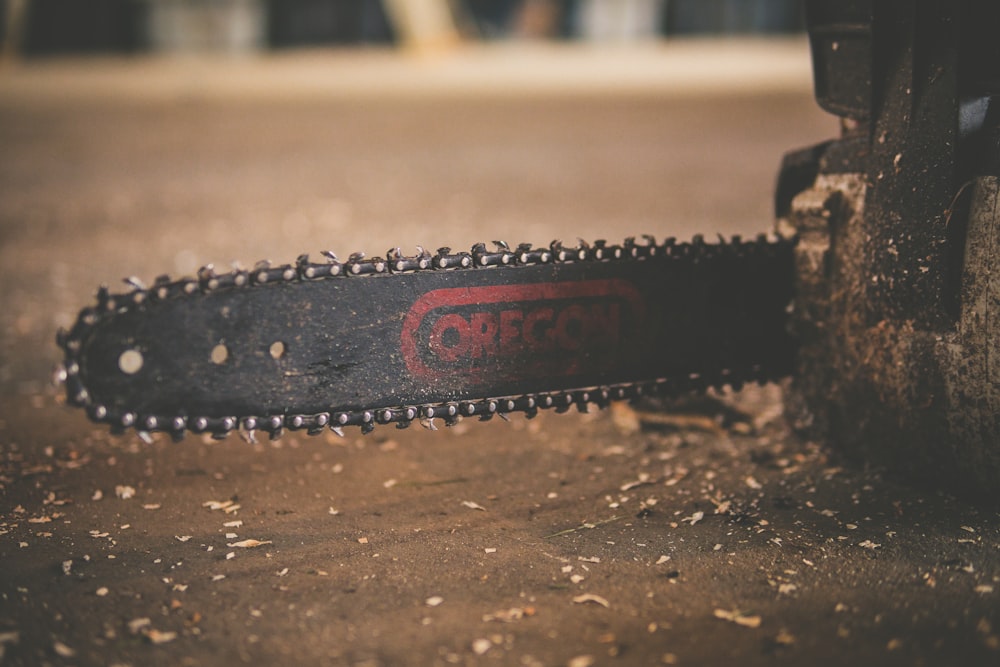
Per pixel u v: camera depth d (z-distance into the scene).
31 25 4.44
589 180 1.85
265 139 2.36
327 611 0.63
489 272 0.70
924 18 0.69
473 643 0.61
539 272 0.71
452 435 0.85
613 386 0.74
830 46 0.75
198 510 0.74
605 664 0.59
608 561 0.67
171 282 0.64
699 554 0.68
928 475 0.73
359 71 3.64
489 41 4.63
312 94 3.06
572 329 0.72
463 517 0.73
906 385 0.72
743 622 0.62
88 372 0.62
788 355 0.79
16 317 1.15
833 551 0.67
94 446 0.83
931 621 0.61
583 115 2.60
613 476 0.78
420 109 2.74
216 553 0.69
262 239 1.50
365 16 4.52
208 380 0.65
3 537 0.70
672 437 0.84
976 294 0.69
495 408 0.71
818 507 0.72
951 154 0.69
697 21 4.65
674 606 0.63
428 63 3.88
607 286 0.72
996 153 0.68
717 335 0.76
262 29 4.52
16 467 0.80
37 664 0.60
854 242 0.74
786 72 3.36
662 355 0.75
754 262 0.77
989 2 0.68
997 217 0.68
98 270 1.36
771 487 0.75
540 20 4.65
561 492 0.76
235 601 0.64
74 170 2.06
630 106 2.72
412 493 0.76
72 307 1.19
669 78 3.28
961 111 0.69
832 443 0.78
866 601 0.63
